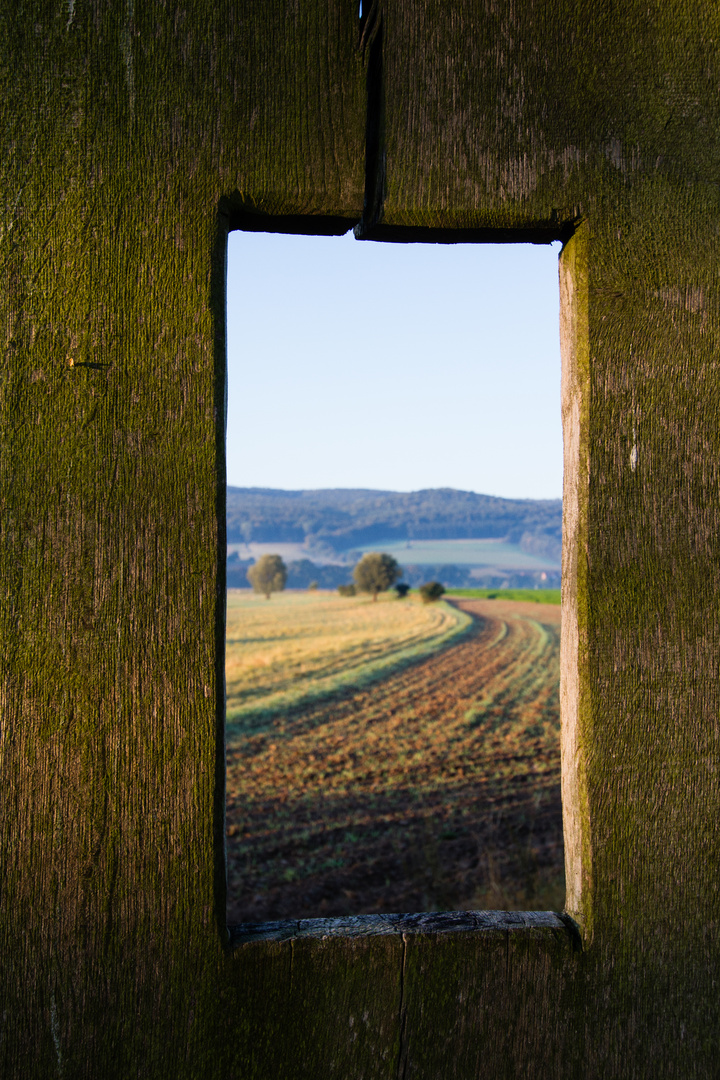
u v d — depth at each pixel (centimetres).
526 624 4800
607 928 130
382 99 131
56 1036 121
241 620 5434
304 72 130
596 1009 129
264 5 129
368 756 1455
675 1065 131
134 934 123
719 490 137
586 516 134
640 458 136
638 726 133
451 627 4566
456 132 133
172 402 127
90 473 125
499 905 581
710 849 133
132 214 126
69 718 123
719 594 136
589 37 136
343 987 125
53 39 126
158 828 124
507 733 1677
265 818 1040
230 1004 123
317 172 130
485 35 134
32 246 124
